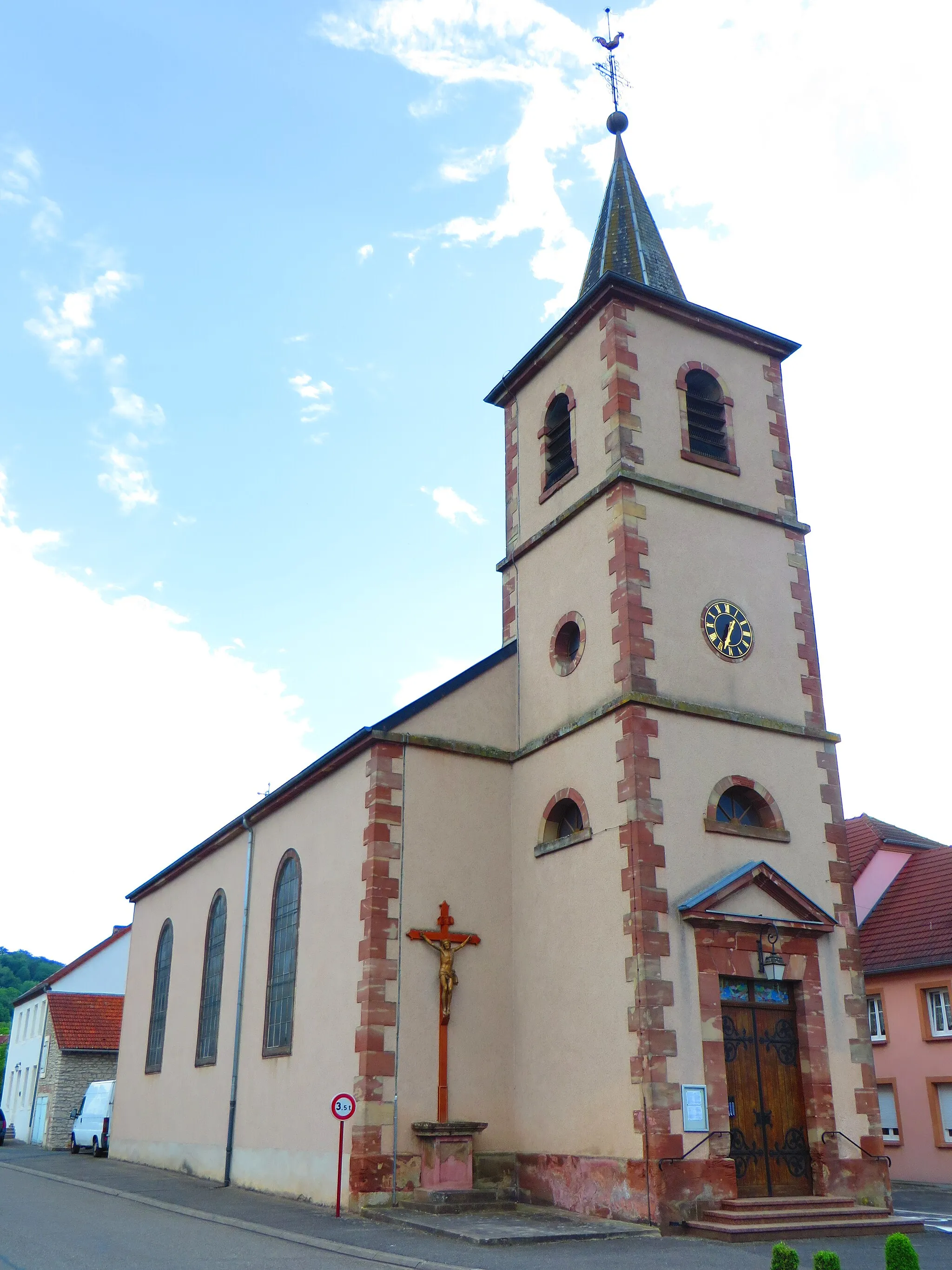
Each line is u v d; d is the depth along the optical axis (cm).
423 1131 1692
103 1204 1831
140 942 3192
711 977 1631
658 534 1898
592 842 1755
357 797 1933
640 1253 1287
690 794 1734
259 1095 2120
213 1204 1811
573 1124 1670
